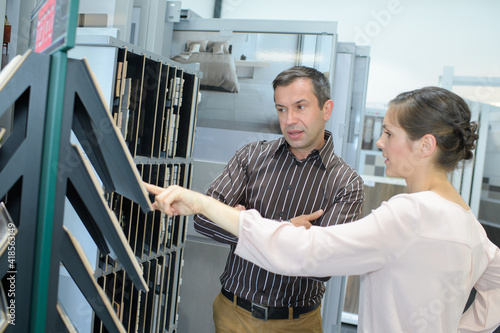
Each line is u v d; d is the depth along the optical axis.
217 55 2.29
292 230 0.82
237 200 1.46
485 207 3.23
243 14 4.09
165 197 0.79
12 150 0.61
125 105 1.29
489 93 3.41
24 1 1.55
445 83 3.52
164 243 1.59
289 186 1.41
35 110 0.53
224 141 2.32
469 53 3.59
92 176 0.57
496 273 0.92
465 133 0.83
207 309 2.27
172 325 1.75
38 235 0.53
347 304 3.47
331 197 1.37
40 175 0.53
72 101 0.55
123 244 0.62
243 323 1.37
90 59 1.24
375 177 3.41
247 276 1.36
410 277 0.79
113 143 0.60
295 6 3.95
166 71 1.44
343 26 3.86
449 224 0.78
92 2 1.66
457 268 0.78
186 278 2.29
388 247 0.79
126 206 1.34
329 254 0.79
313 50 2.21
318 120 1.34
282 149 1.45
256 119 2.28
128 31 1.71
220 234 1.31
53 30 0.56
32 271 0.54
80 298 1.28
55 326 0.55
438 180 0.85
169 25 2.28
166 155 1.50
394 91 3.73
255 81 2.26
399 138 0.86
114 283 1.34
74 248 0.57
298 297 1.35
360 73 2.59
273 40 2.24
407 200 0.80
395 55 3.72
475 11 3.56
